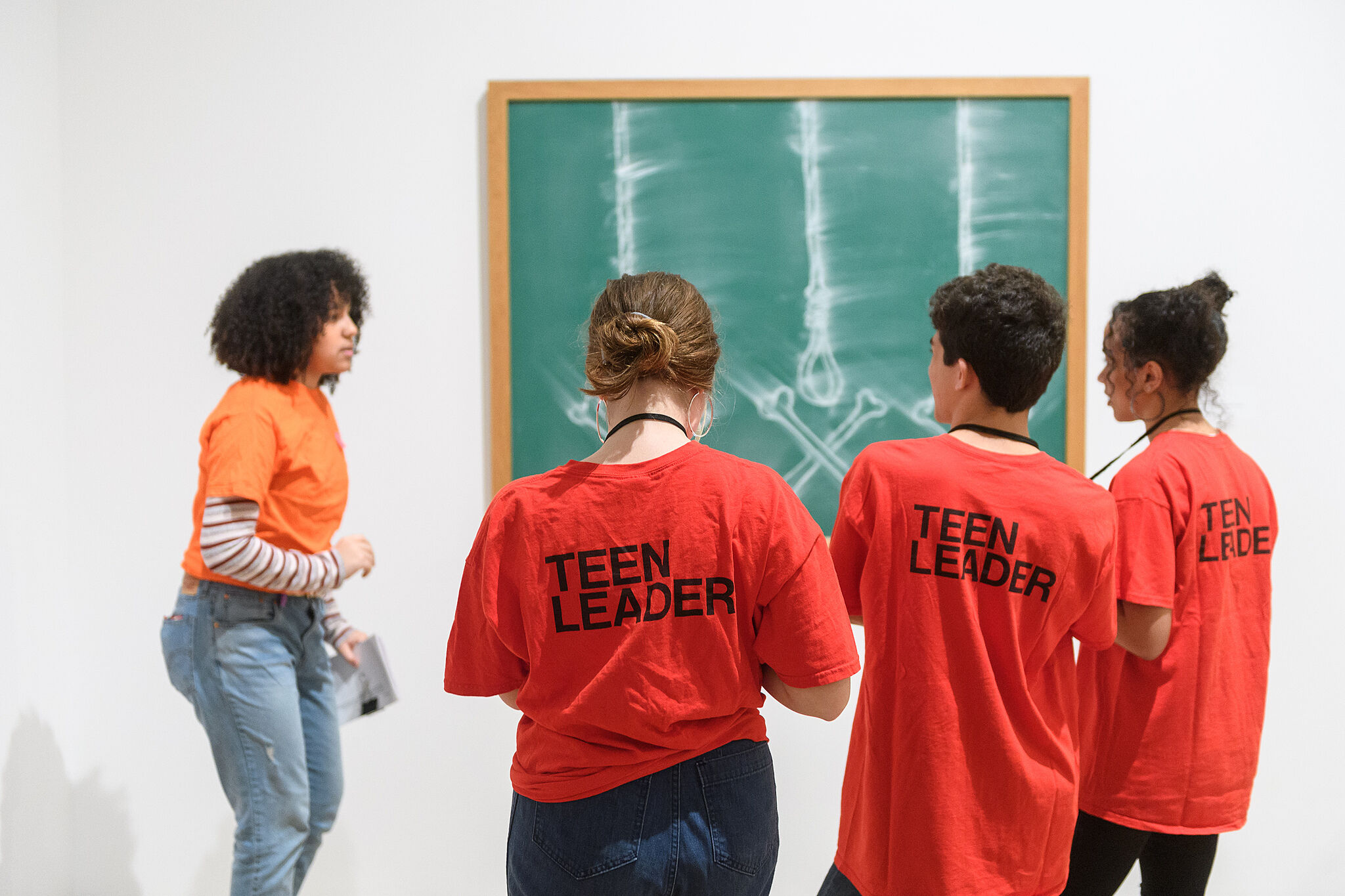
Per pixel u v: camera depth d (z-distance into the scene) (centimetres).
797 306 208
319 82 206
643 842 99
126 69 205
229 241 207
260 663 167
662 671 97
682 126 206
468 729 212
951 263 207
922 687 118
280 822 170
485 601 103
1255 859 215
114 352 207
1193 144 207
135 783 211
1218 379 205
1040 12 206
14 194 192
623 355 101
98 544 209
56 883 204
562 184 206
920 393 209
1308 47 206
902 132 206
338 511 184
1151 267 209
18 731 191
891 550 123
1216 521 142
